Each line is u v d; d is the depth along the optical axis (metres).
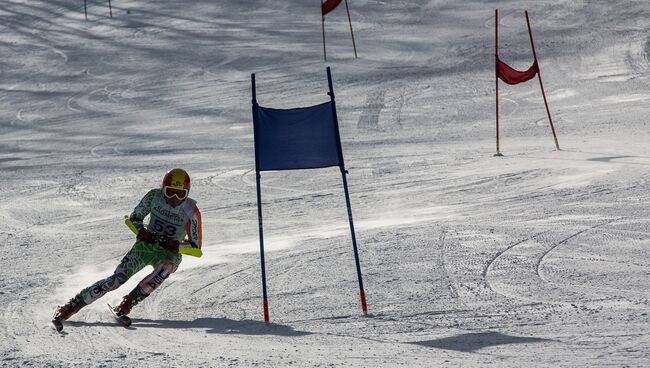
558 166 51.03
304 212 42.19
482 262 27.22
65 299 25.00
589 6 154.00
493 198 42.22
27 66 139.62
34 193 53.69
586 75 105.44
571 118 78.50
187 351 17.98
